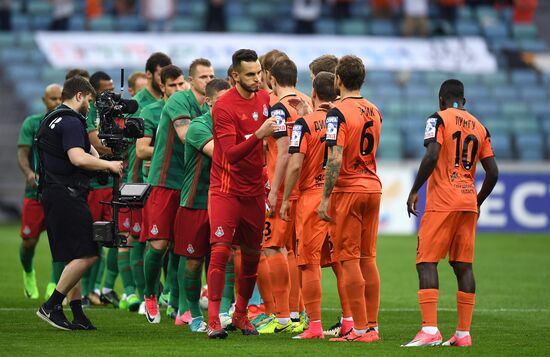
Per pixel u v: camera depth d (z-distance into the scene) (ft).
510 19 348.59
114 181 101.71
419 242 93.81
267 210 104.42
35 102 302.86
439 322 115.96
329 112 93.56
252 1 343.05
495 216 259.19
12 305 126.72
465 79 324.19
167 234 109.91
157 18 328.70
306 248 97.76
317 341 94.99
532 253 208.13
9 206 288.51
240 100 96.94
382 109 307.78
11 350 87.92
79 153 99.66
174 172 110.63
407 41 325.42
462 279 93.61
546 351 90.84
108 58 309.83
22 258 134.92
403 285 156.15
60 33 315.17
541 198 259.19
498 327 110.11
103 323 110.63
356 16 339.98
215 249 96.32
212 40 314.35
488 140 95.66
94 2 329.93
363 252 97.04
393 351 88.22
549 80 328.90
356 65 94.73
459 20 344.28
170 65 117.91
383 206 257.55
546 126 309.63
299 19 331.36
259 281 108.47
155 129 120.47
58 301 102.83
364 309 95.09
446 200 92.63
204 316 118.32
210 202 97.19
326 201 92.22
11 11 335.06
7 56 314.35
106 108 101.40
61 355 85.05
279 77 103.04
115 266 130.93
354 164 94.84
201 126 102.01
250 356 84.74
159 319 111.45
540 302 135.44
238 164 95.81
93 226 101.09
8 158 296.10
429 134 92.68
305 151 97.55
